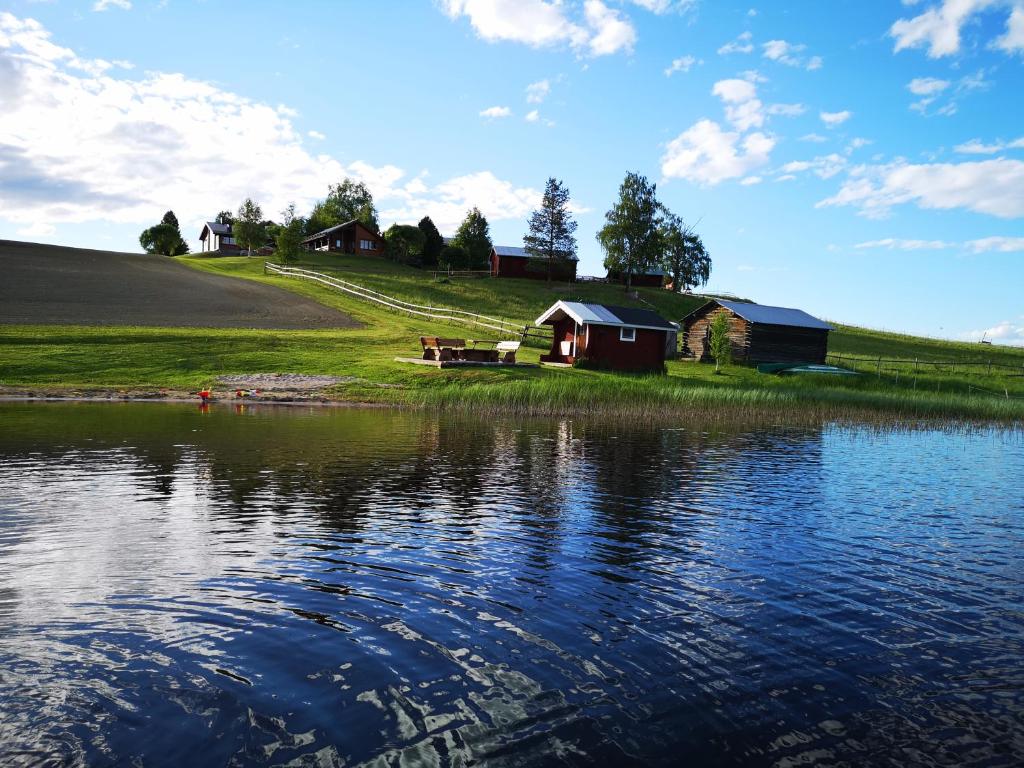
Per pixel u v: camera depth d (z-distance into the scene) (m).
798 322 50.91
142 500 11.35
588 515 11.09
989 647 6.40
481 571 8.17
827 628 6.76
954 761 4.62
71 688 5.19
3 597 6.99
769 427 25.50
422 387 33.28
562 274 92.62
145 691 5.18
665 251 105.38
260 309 54.38
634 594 7.56
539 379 35.03
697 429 24.23
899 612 7.23
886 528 10.70
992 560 9.12
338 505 11.33
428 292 73.00
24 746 4.43
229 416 23.92
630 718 5.01
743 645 6.32
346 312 56.50
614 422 25.88
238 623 6.47
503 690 5.36
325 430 20.83
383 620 6.64
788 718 5.08
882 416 29.64
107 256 76.69
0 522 9.87
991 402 34.59
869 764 4.55
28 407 24.98
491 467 15.28
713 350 47.56
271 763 4.33
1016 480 15.20
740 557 9.03
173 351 37.94
